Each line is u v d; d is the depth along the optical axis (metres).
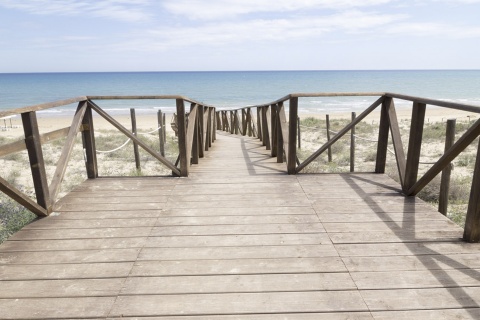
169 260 2.44
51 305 1.97
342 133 4.32
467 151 11.38
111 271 2.31
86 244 2.70
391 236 2.74
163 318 1.86
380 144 4.46
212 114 10.23
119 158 10.43
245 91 73.69
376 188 3.93
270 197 3.70
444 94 62.91
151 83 98.50
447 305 1.92
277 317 1.85
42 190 3.21
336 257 2.44
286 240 2.71
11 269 2.35
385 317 1.83
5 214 5.04
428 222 3.00
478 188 2.50
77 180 7.41
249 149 8.14
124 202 3.61
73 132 3.87
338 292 2.05
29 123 3.05
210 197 3.74
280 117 5.24
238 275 2.24
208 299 2.00
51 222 3.12
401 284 2.11
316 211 3.28
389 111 4.16
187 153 4.69
